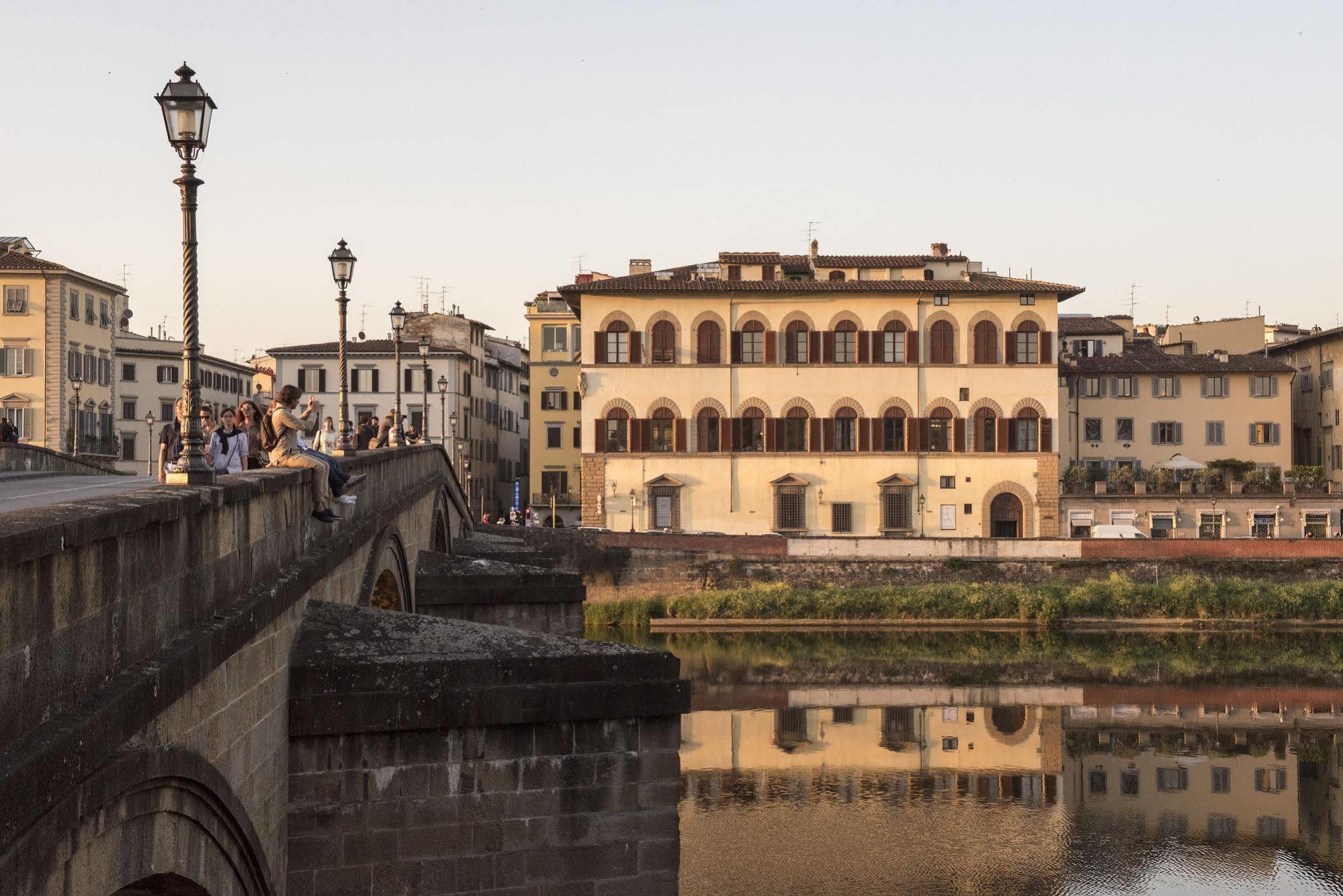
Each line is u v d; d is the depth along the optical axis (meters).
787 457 79.56
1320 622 71.69
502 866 17.91
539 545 70.25
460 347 109.44
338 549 19.94
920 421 79.69
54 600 8.51
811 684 57.66
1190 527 85.12
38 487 34.53
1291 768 45.97
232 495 13.31
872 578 73.75
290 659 17.11
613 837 18.36
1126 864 36.16
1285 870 35.91
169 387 111.50
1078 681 58.78
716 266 88.81
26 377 87.56
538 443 103.88
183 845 11.92
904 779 44.25
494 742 17.94
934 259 84.44
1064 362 95.75
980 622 71.19
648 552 72.12
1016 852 37.25
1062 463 93.81
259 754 15.02
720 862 36.03
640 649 18.72
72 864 8.77
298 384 106.06
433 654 17.97
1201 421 94.44
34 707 8.22
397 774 17.53
